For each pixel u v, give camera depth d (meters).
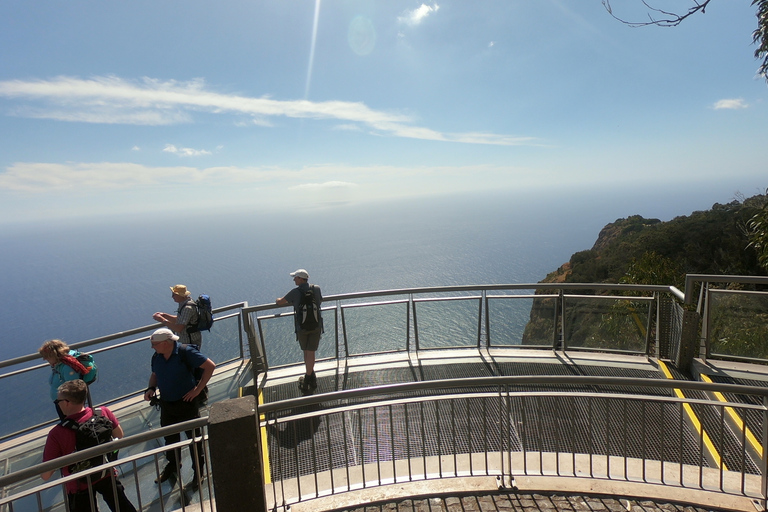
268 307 5.25
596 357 5.64
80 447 3.03
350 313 6.00
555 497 2.89
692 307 5.05
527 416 4.43
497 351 5.96
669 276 9.23
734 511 2.69
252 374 5.70
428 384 2.86
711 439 3.92
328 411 2.87
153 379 3.96
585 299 5.76
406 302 6.02
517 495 2.92
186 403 3.81
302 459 3.89
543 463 3.46
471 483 3.02
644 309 5.58
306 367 5.27
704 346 5.13
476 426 4.30
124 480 3.92
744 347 4.97
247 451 2.36
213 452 2.34
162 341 3.70
